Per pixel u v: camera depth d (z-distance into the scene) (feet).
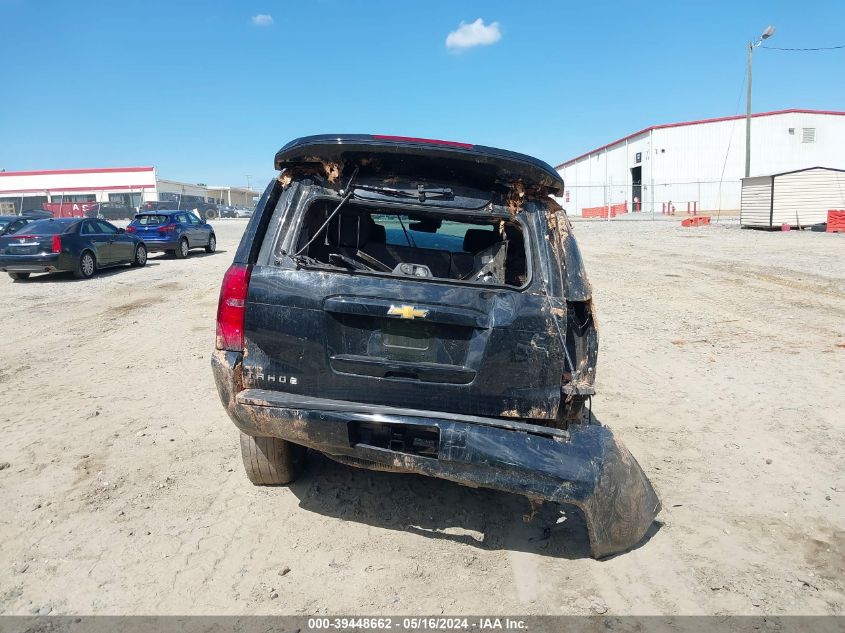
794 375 22.12
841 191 81.51
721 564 11.03
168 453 15.34
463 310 10.43
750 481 14.24
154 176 199.41
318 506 12.89
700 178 158.30
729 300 35.99
